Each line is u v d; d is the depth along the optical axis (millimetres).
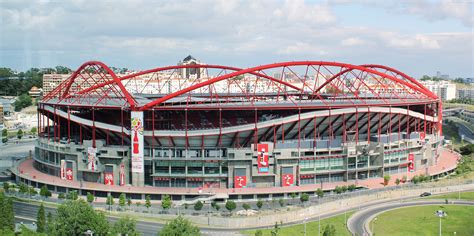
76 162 199250
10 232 129625
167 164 188125
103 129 198000
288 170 191375
